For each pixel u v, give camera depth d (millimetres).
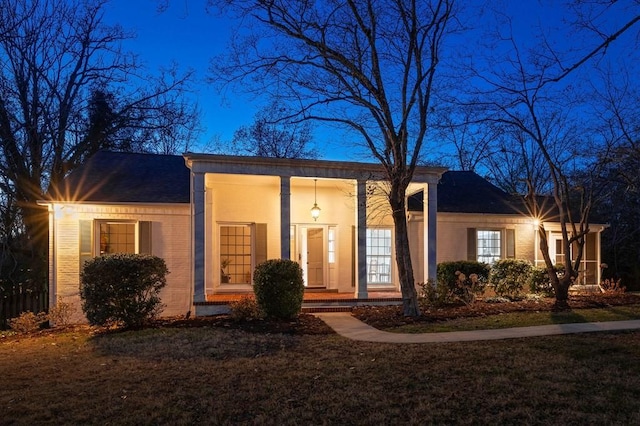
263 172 12859
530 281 15711
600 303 13352
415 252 15906
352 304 13250
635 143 11938
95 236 13078
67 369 7086
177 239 13695
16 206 19156
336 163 13148
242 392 5848
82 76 20594
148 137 24203
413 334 9477
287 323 10789
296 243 15570
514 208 17062
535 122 12898
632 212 21719
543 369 6730
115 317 10477
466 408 5277
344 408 5309
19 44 18516
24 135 18984
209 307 12234
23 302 13352
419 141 11188
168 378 6469
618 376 6406
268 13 10438
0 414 5203
